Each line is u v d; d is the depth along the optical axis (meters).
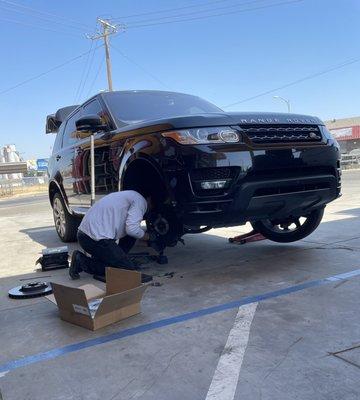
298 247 5.54
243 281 4.26
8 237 8.79
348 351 2.69
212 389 2.38
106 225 4.36
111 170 4.85
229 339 2.97
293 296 3.72
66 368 2.73
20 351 3.03
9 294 4.27
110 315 3.36
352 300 3.53
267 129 3.97
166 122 3.97
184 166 3.76
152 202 4.53
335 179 4.41
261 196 3.90
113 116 5.10
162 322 3.35
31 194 37.62
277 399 2.25
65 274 5.08
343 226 6.80
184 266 5.02
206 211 3.78
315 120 4.41
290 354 2.70
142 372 2.62
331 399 2.22
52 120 8.64
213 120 3.85
